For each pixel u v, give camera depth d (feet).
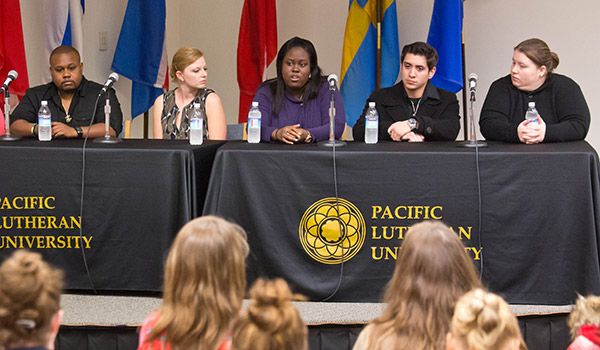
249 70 21.72
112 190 12.18
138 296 12.50
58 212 12.28
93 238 12.30
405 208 12.03
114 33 22.80
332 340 11.38
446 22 19.76
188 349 6.82
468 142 12.69
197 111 15.08
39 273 6.07
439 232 7.47
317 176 12.04
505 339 5.95
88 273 12.37
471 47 21.59
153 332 6.91
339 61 23.57
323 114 14.37
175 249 7.00
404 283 7.38
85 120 15.15
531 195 11.83
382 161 11.98
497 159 11.84
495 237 11.96
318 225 12.12
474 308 6.10
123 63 21.43
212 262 6.88
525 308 11.90
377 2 20.97
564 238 11.81
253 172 12.08
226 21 24.97
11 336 5.88
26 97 15.28
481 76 21.49
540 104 13.74
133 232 12.25
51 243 12.35
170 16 24.90
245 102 21.75
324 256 12.18
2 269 6.10
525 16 20.67
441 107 14.98
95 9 21.97
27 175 12.21
